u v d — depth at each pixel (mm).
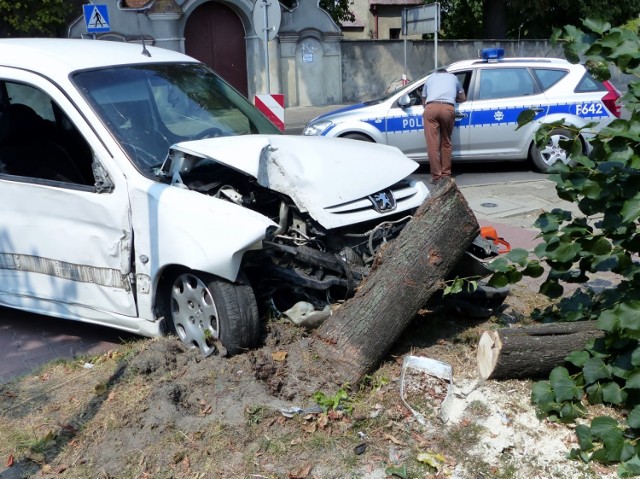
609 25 4035
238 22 20609
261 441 3670
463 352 4551
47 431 3889
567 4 26703
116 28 18594
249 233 4066
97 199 4578
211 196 4457
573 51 4070
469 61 11336
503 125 11195
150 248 4426
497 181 10977
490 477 3469
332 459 3562
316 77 21906
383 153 5168
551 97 11102
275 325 4555
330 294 4652
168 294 4629
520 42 25344
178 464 3557
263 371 4145
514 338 4055
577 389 3857
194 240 4211
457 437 3723
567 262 4289
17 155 5199
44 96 5383
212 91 5727
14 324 5512
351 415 3854
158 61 5609
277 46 20922
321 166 4676
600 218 6523
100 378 4402
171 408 3902
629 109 3979
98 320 4820
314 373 4148
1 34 19203
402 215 4906
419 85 11398
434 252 4207
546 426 3830
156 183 4473
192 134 5145
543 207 9102
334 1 25109
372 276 4289
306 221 4559
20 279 5078
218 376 4160
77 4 19422
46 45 5398
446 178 4297
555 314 4812
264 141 4699
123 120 4836
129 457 3609
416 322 4910
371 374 4215
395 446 3664
